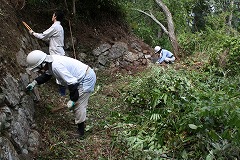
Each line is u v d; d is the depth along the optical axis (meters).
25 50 5.30
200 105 3.99
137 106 5.41
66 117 4.96
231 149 3.47
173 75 6.25
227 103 3.65
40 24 7.35
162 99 5.02
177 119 4.14
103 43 8.77
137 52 9.56
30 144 3.89
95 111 5.45
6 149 3.15
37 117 4.57
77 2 8.73
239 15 14.73
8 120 3.54
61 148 4.09
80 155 4.03
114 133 4.54
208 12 17.30
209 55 8.44
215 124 3.93
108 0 9.52
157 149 3.83
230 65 7.38
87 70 4.32
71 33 7.62
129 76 7.91
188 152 3.78
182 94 4.94
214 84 6.15
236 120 3.38
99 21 9.38
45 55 4.04
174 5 12.81
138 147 3.82
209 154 3.40
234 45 7.57
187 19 13.59
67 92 6.06
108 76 8.10
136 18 13.42
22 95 4.27
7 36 4.79
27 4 7.19
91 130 4.71
